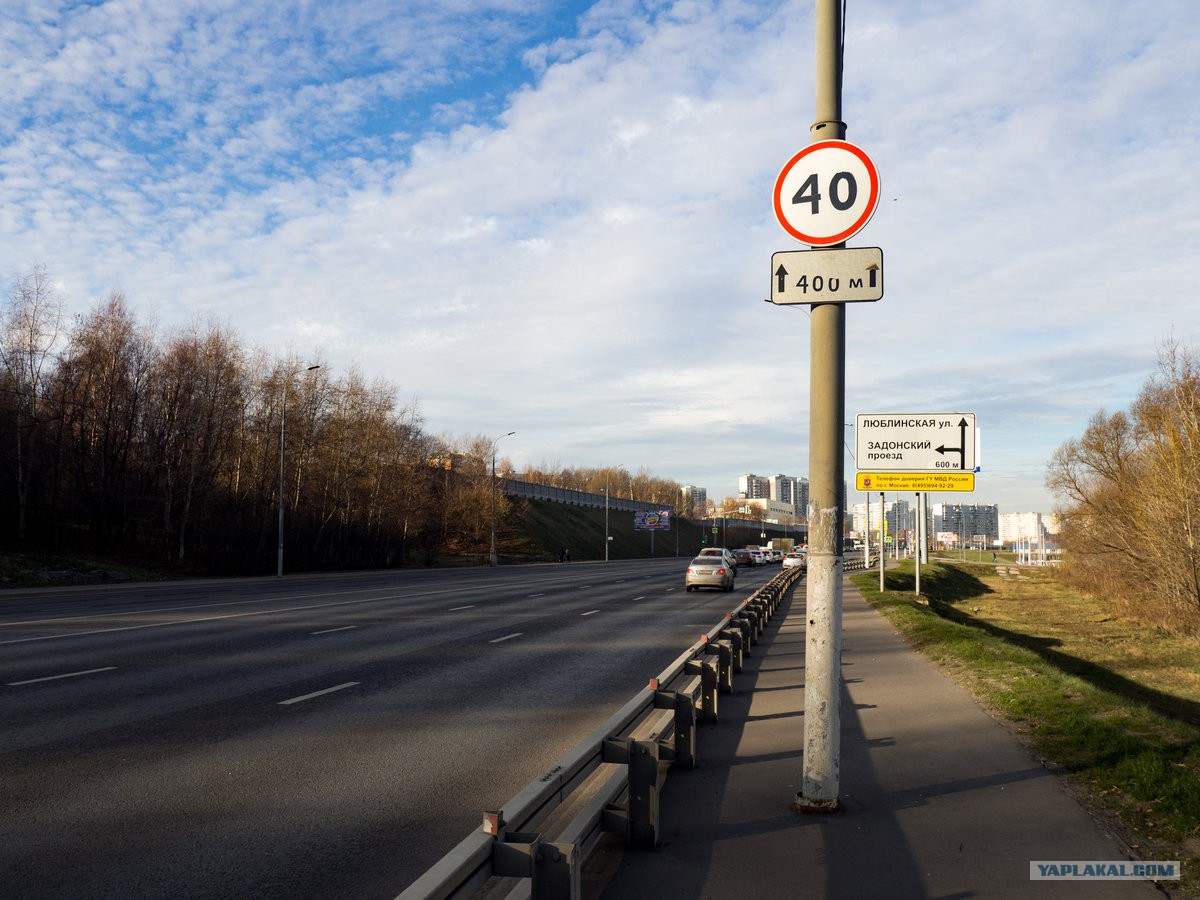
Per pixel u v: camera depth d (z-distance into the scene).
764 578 52.12
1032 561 100.88
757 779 6.43
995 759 6.98
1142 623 31.17
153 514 45.41
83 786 6.30
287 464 55.53
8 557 35.84
